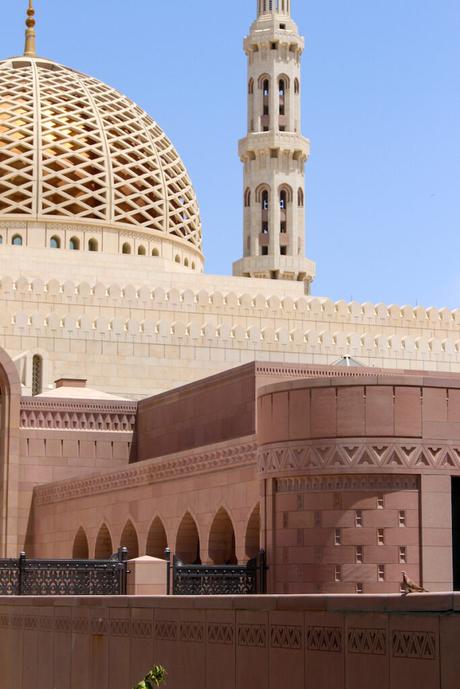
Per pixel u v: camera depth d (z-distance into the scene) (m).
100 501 54.81
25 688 29.06
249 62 98.56
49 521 60.50
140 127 90.38
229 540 45.03
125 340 71.50
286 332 73.31
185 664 23.23
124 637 25.17
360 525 32.66
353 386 32.97
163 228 88.88
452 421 33.03
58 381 68.19
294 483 33.97
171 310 74.94
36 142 85.06
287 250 96.69
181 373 71.75
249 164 97.75
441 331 79.75
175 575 34.47
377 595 18.80
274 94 97.00
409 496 32.62
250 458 42.00
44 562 35.56
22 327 70.62
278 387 34.38
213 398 54.28
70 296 73.56
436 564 32.44
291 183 96.88
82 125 87.31
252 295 82.12
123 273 80.56
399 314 78.88
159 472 49.31
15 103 86.69
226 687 22.05
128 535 52.34
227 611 22.14
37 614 28.73
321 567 32.94
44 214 84.31
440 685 17.47
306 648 20.19
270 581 34.34
